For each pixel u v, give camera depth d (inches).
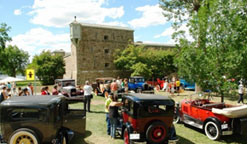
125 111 266.7
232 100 612.7
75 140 276.1
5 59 1604.3
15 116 201.6
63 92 605.6
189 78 373.4
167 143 233.5
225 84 316.8
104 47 1465.3
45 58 1647.4
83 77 1366.9
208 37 356.8
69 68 1551.4
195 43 369.7
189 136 296.0
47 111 201.5
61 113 227.9
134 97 240.8
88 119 394.0
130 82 855.7
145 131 229.9
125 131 249.1
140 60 1323.8
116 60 1428.4
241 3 323.9
